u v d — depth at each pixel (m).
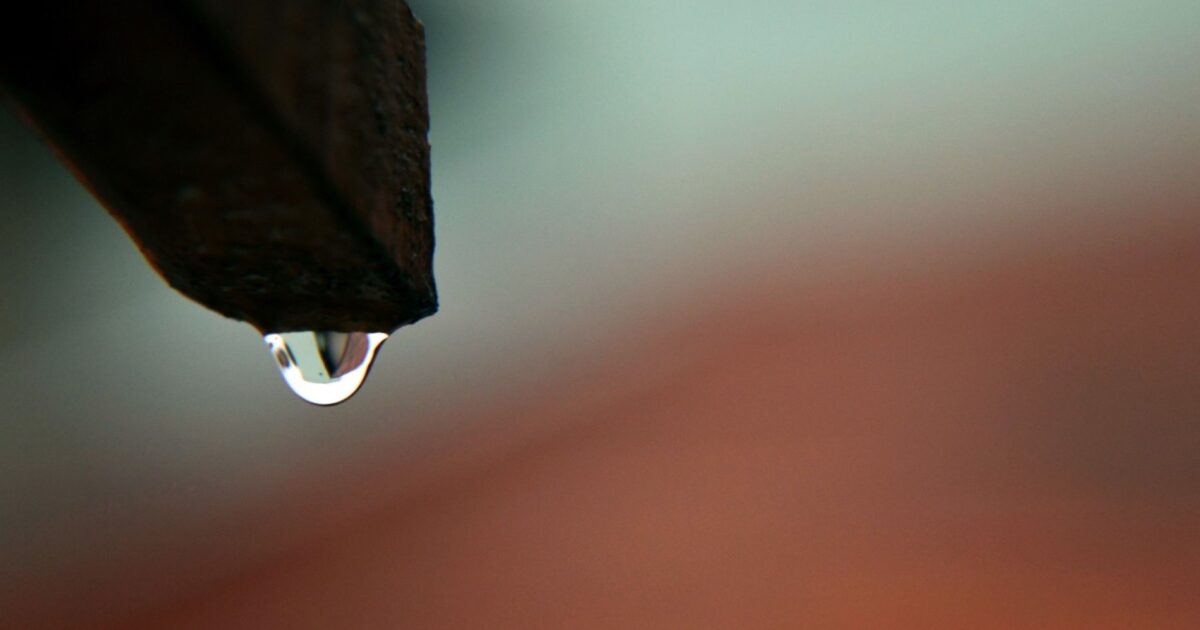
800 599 0.17
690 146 0.31
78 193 0.30
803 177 0.29
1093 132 0.29
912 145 0.31
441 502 0.21
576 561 0.18
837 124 0.31
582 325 0.27
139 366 0.29
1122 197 0.27
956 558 0.17
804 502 0.18
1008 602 0.17
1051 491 0.18
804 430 0.20
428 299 0.13
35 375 0.29
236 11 0.08
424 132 0.13
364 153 0.11
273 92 0.09
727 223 0.29
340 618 0.18
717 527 0.18
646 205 0.30
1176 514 0.17
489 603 0.18
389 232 0.12
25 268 0.30
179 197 0.10
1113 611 0.16
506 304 0.28
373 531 0.20
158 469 0.26
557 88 0.32
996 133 0.29
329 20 0.10
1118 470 0.18
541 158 0.31
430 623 0.18
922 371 0.21
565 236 0.29
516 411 0.24
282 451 0.25
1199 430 0.18
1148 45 0.31
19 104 0.08
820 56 0.32
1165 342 0.21
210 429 0.26
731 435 0.20
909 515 0.18
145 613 0.20
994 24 0.32
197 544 0.22
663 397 0.23
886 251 0.27
